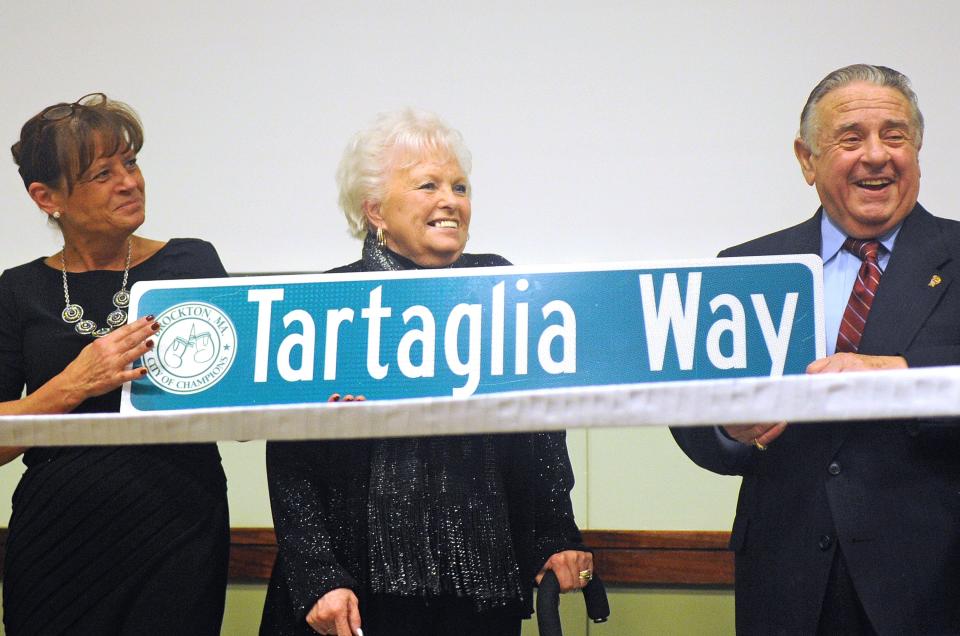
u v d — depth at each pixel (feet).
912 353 7.45
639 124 11.48
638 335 7.79
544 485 8.28
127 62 12.00
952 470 7.59
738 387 6.51
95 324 8.70
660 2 11.64
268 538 10.96
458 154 8.85
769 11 11.51
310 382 7.87
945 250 8.07
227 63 11.94
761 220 11.25
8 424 7.24
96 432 7.20
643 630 10.55
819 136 8.46
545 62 11.69
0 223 11.77
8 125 11.93
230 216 11.71
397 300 7.98
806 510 7.72
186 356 8.02
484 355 7.82
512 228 11.47
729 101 11.43
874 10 11.37
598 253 11.35
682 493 10.86
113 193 8.84
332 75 11.87
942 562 7.39
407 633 7.89
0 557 10.97
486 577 7.82
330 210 11.67
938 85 11.19
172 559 8.25
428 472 8.02
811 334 7.72
